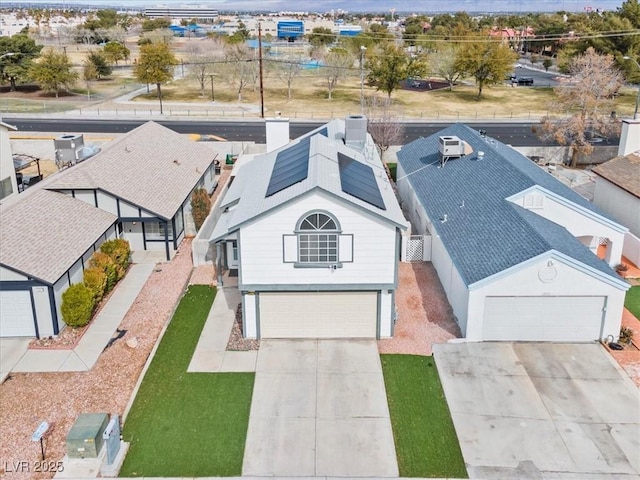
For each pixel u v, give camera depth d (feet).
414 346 70.03
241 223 66.33
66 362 67.00
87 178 91.09
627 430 55.77
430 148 120.98
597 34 262.67
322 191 65.05
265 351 69.41
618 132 149.28
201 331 73.61
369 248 67.82
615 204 103.65
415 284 85.15
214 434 55.72
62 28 518.78
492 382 63.05
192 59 281.13
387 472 51.06
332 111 230.27
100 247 86.12
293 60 299.38
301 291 69.92
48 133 181.98
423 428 56.34
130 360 67.41
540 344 70.03
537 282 67.62
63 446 53.93
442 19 514.27
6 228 73.97
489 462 52.03
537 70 358.02
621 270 89.20
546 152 150.30
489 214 82.58
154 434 55.72
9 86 278.26
